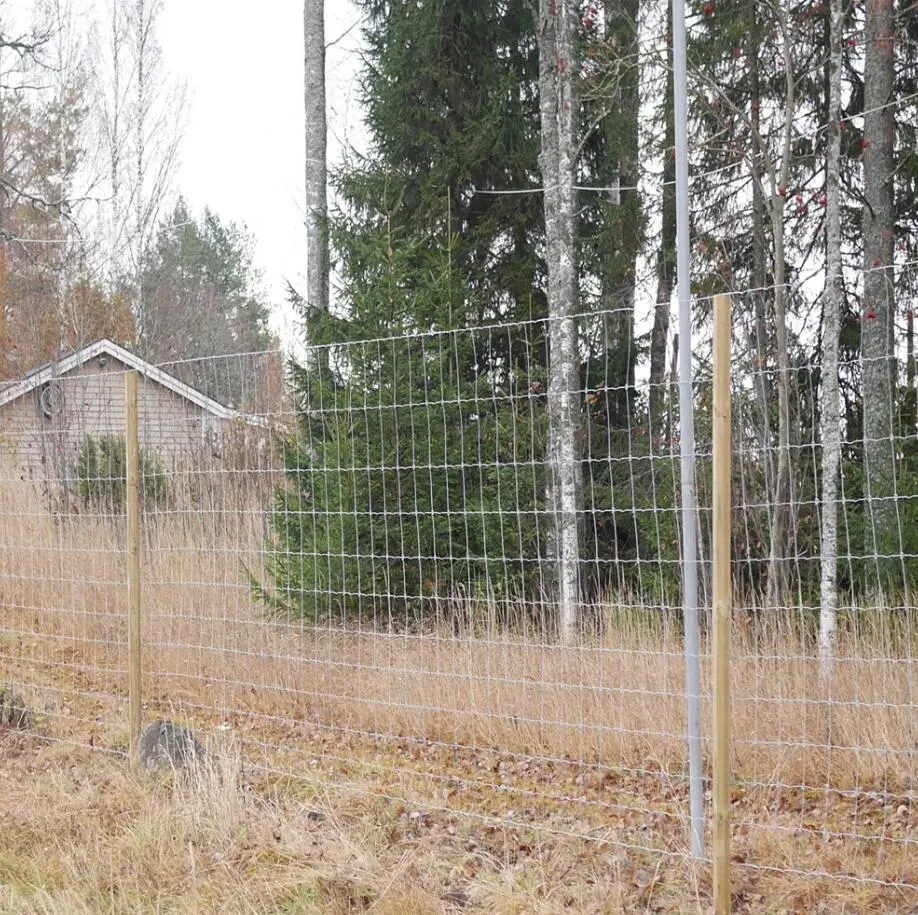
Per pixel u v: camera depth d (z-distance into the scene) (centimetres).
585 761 572
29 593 799
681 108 442
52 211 2538
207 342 3080
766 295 976
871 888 402
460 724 615
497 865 439
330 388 830
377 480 778
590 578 873
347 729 596
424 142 1105
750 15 921
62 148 2644
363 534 765
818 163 971
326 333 938
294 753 592
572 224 855
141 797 511
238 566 692
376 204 1092
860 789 521
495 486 823
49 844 464
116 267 2158
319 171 1159
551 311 870
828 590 643
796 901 396
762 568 817
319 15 1162
